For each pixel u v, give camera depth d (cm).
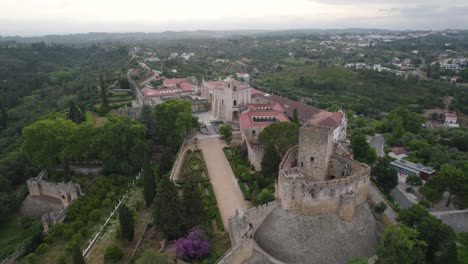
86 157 10931
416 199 9738
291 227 6469
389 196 8900
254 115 12638
